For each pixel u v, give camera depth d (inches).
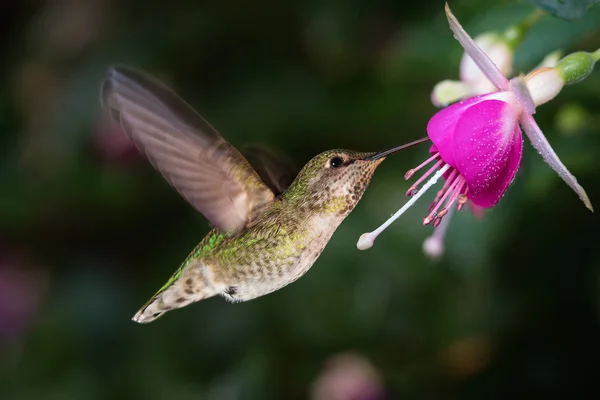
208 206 58.2
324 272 65.1
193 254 58.8
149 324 66.4
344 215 58.4
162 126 57.9
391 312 64.9
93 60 66.9
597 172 61.3
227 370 65.8
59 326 66.9
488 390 63.7
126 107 57.7
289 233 58.4
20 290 67.2
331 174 58.4
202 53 66.1
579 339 62.9
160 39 66.3
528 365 63.3
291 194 58.5
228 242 58.5
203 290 58.6
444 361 64.8
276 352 65.7
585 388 62.9
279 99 65.4
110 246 67.2
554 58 59.4
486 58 57.6
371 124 64.9
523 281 62.8
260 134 65.3
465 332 64.5
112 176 66.7
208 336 65.9
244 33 65.9
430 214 57.7
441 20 62.0
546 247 62.4
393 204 64.7
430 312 64.7
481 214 59.2
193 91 66.0
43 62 67.7
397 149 58.4
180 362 66.1
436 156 57.9
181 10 66.2
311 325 65.3
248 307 65.7
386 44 64.6
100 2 67.1
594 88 60.6
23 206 67.1
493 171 57.4
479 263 60.4
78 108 66.7
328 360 65.7
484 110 57.5
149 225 66.9
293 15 65.2
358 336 65.4
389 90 64.4
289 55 65.8
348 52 65.2
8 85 67.8
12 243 67.4
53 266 67.4
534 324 63.0
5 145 67.6
